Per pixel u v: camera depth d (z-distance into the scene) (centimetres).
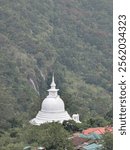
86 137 12988
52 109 15812
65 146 11694
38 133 12150
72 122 14675
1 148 11431
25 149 11494
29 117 18138
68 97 18612
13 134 13862
